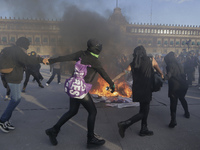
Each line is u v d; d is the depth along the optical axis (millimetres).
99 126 2725
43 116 3180
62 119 2055
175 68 2750
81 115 3219
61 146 2098
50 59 2178
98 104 3979
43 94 5191
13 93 2375
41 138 2303
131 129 2637
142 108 2354
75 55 2076
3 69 2242
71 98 2086
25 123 2822
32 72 5719
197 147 2113
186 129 2666
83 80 1915
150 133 2418
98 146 2090
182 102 3182
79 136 2371
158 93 5613
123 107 3742
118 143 2188
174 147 2105
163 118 3166
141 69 2283
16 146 2080
